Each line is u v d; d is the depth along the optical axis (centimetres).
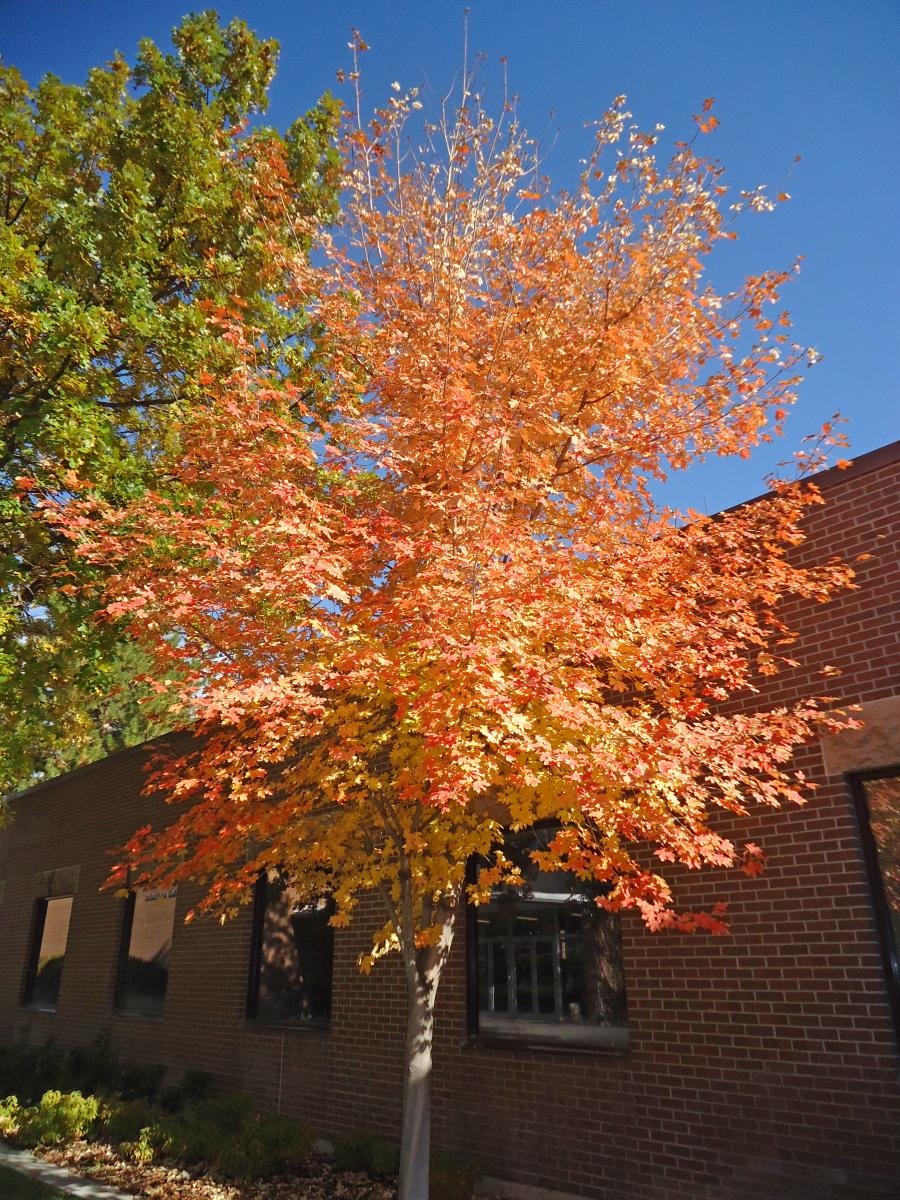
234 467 621
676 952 708
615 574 599
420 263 770
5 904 1900
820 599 677
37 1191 740
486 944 867
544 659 559
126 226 1120
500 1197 746
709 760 557
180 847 643
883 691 659
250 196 946
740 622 645
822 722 681
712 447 727
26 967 1745
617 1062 718
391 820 654
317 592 579
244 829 627
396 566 636
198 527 649
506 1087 789
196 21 1361
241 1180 775
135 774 1545
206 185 1216
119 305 1118
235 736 658
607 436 718
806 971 636
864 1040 596
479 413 641
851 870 636
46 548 1087
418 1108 591
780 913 661
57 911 1730
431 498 624
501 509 657
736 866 694
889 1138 568
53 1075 1308
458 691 492
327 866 793
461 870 623
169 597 595
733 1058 654
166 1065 1244
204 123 1294
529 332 746
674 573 655
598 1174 704
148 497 638
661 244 762
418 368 683
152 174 1227
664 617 596
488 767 543
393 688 545
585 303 763
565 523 707
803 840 665
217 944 1219
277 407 758
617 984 749
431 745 511
